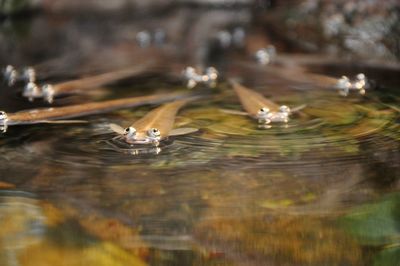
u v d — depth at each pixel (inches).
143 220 48.9
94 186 49.9
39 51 72.5
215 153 51.7
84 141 52.7
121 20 100.6
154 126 53.8
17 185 50.0
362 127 53.8
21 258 48.1
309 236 48.9
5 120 54.5
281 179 50.3
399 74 63.2
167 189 49.8
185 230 48.7
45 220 48.9
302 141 52.6
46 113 55.6
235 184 50.0
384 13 73.0
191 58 70.2
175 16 104.6
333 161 51.2
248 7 109.2
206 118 54.9
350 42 72.3
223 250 48.6
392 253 48.9
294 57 69.7
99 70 65.6
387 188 50.1
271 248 48.7
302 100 57.4
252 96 58.1
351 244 48.9
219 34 84.0
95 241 48.5
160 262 48.3
